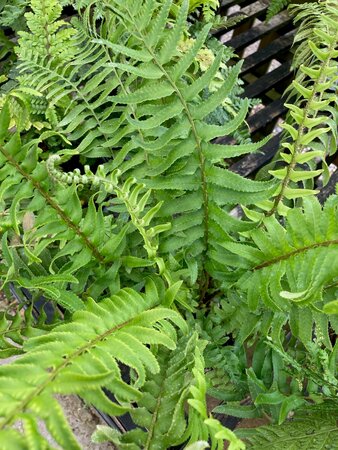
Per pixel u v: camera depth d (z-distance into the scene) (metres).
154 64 0.49
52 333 0.40
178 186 0.55
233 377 0.62
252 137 0.98
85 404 0.70
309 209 0.49
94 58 0.63
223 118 0.81
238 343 0.65
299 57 0.80
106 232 0.60
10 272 0.52
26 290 0.69
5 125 0.47
